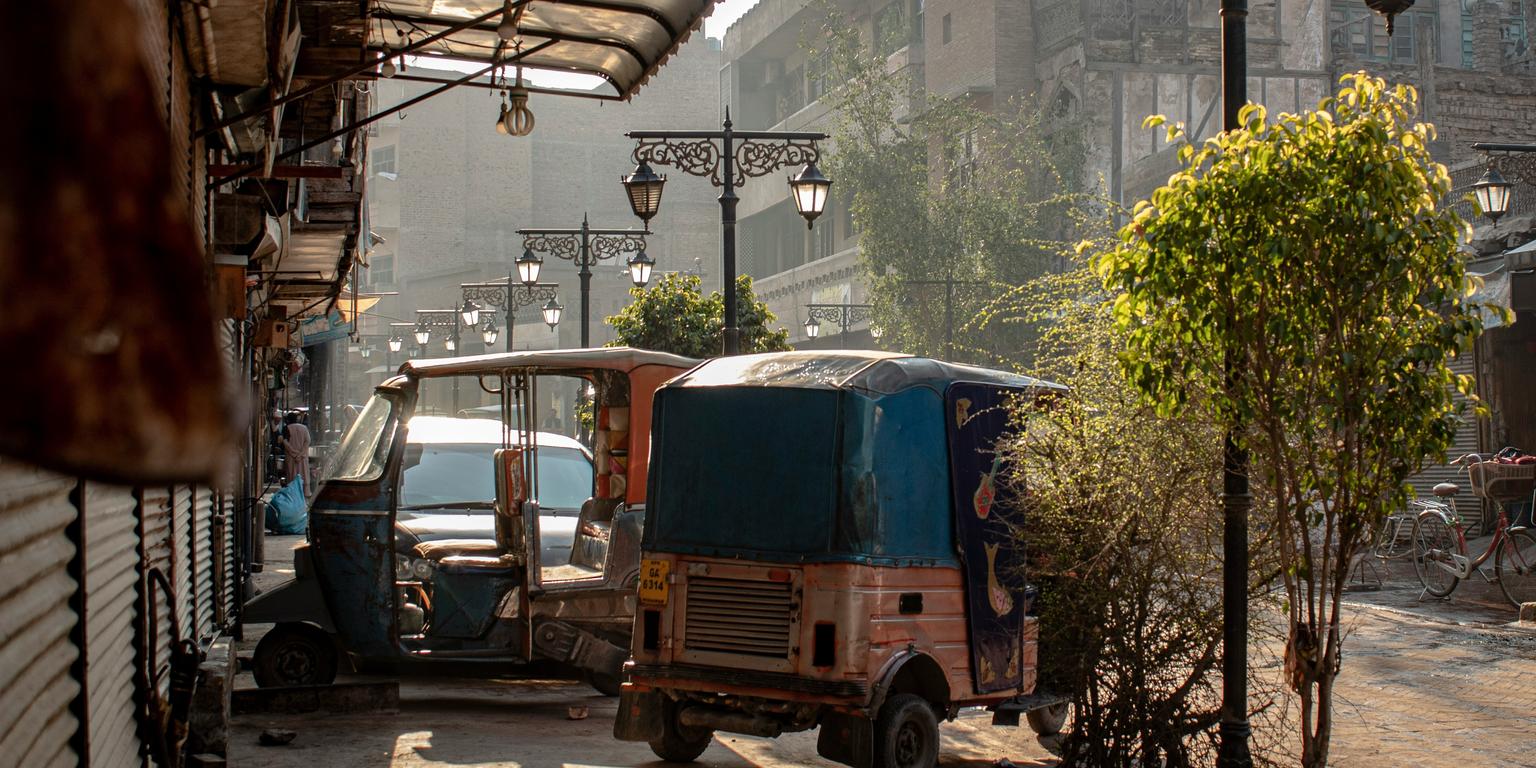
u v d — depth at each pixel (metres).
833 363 7.91
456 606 10.43
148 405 0.52
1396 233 5.83
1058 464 7.62
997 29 44.78
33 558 3.66
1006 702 8.34
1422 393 6.00
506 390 10.68
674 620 7.87
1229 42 6.93
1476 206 6.16
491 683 11.77
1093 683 7.43
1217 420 6.38
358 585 10.15
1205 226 6.00
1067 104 41.19
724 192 16.31
